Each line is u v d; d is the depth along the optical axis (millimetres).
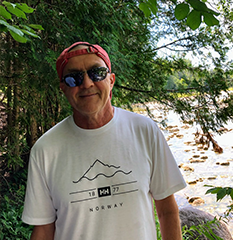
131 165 1158
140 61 4773
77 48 1174
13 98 3330
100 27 3537
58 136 1204
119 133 1198
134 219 1128
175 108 5348
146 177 1180
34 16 2723
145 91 5211
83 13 3180
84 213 1122
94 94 1146
